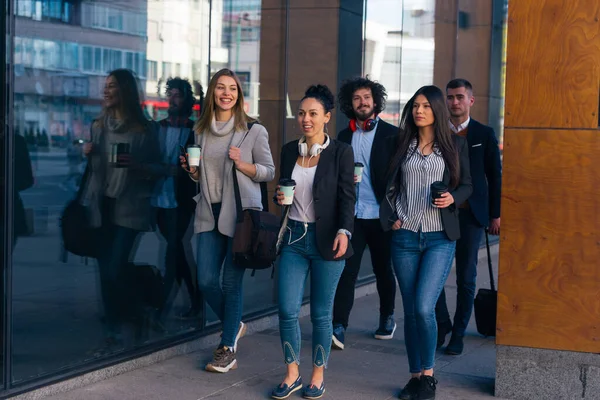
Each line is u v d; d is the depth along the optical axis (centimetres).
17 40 484
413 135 539
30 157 498
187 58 641
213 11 671
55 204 518
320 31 841
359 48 916
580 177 516
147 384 562
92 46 539
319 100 519
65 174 524
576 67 513
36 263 508
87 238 547
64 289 532
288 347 537
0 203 481
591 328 520
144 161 596
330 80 864
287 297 528
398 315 825
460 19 1209
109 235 567
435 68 1132
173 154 630
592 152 513
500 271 536
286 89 794
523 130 525
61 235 525
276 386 568
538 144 523
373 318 810
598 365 519
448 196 511
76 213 536
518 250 531
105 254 565
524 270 531
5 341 489
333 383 580
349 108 685
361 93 675
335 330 671
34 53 495
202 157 593
